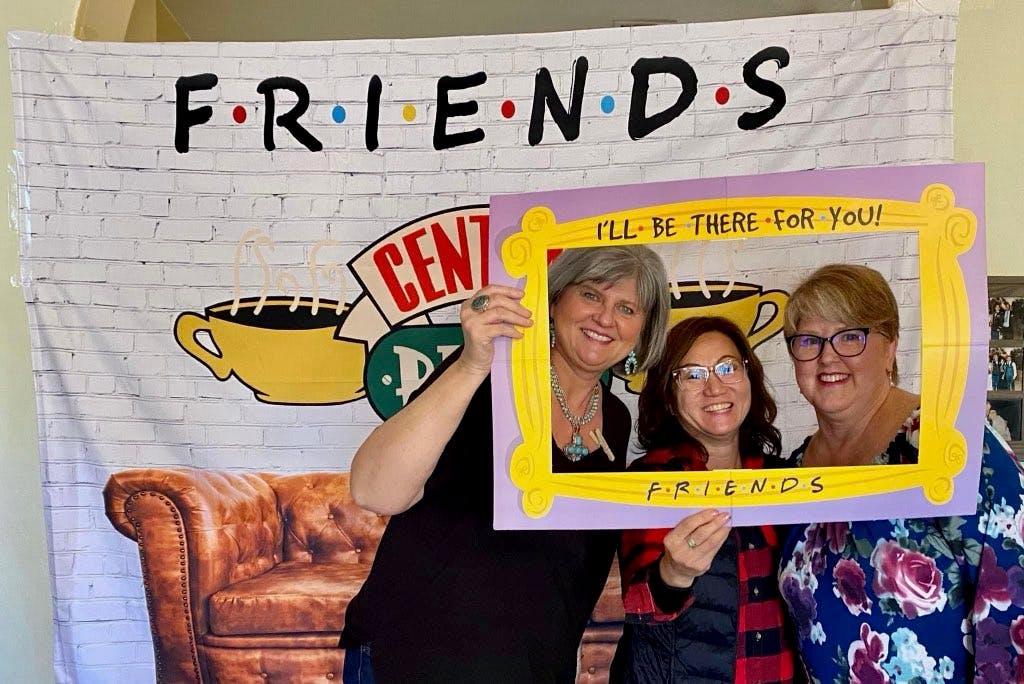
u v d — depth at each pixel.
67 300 1.44
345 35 2.27
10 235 1.57
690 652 1.19
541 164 1.38
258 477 1.43
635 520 1.08
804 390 1.06
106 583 1.45
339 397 1.42
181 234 1.43
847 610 1.09
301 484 1.42
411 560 1.33
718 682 1.18
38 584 1.60
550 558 1.29
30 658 1.60
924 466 1.02
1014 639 1.00
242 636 1.42
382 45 1.40
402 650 1.33
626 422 1.09
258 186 1.42
